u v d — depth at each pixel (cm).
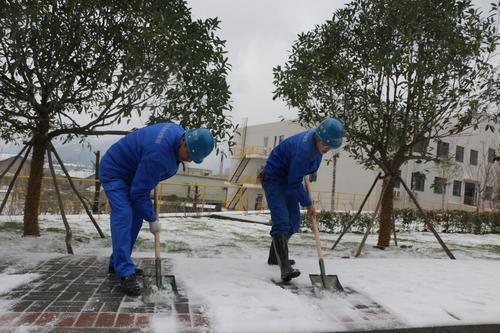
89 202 1181
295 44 709
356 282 431
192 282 388
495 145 2870
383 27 673
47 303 312
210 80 576
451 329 325
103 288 357
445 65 640
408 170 2723
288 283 414
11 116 632
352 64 648
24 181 990
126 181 380
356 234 1084
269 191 448
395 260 589
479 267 571
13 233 664
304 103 675
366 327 305
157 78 549
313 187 2966
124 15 557
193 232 910
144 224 987
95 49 557
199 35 574
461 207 3002
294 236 952
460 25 649
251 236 907
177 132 364
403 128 713
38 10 486
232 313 308
